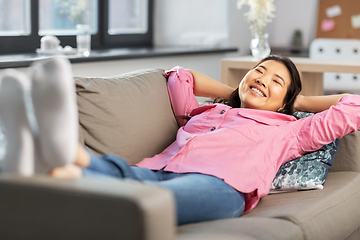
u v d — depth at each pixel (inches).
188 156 60.3
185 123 72.2
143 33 157.3
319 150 65.0
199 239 40.4
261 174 60.1
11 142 37.3
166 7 159.9
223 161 59.4
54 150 36.7
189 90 73.7
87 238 33.0
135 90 66.8
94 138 60.2
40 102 35.8
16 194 35.1
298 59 120.4
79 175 39.1
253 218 49.9
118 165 46.6
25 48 116.2
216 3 155.3
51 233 34.4
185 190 49.7
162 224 32.3
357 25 192.4
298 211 52.2
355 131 65.2
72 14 131.6
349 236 62.6
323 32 198.1
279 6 204.8
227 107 68.1
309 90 121.3
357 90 154.7
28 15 116.9
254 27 121.2
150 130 65.9
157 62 136.6
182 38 159.9
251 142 61.8
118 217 31.8
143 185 33.9
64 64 36.6
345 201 59.4
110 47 144.2
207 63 155.6
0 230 36.4
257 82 68.7
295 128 65.1
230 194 54.9
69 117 36.9
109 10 144.4
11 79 36.9
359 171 67.9
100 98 61.1
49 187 34.1
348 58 156.9
